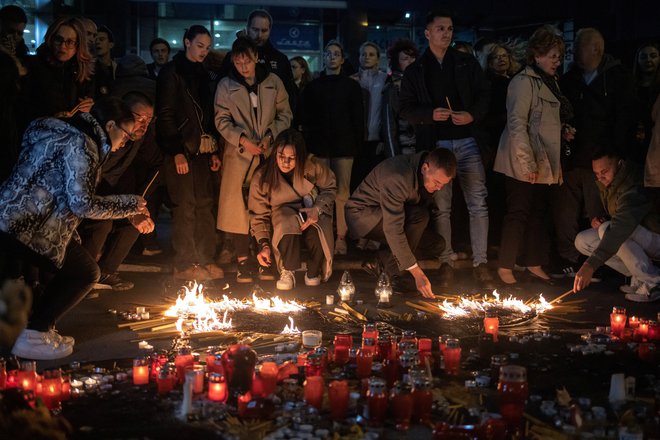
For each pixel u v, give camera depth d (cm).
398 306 662
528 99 725
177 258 744
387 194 665
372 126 892
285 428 362
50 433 329
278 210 730
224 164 758
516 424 369
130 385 434
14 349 496
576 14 1266
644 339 535
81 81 668
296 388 422
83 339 548
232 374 420
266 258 722
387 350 473
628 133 762
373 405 375
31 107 637
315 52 1525
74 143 479
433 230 752
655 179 659
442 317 620
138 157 743
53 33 640
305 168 727
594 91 766
